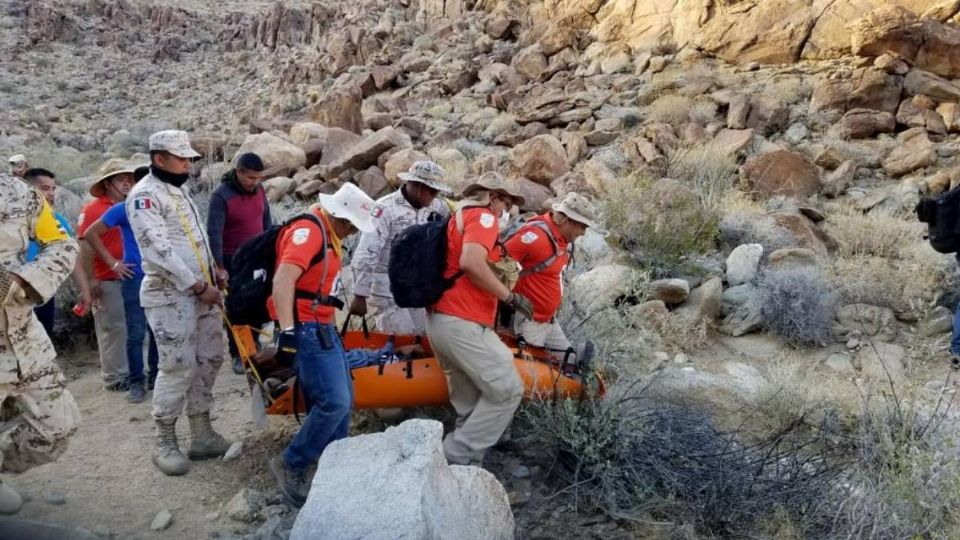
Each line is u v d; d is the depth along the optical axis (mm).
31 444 3859
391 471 3477
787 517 4180
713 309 7246
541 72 17812
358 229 4109
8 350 3701
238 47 36875
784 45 14492
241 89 29984
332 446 3691
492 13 22781
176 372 4594
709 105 13227
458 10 24250
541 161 11203
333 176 11883
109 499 4422
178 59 36750
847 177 10375
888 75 12125
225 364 6625
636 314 6746
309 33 33000
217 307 4809
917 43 12531
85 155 16391
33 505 4320
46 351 3850
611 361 5527
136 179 5730
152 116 27094
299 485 4297
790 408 5473
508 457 4941
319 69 25391
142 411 5645
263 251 4234
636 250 8148
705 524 4316
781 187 10094
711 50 15367
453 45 22047
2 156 16375
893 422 5008
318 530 3354
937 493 4145
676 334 6898
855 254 8453
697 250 8117
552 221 4754
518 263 4527
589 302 6496
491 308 4406
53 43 36875
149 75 33844
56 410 3883
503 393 4359
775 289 7117
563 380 4801
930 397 5605
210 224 5828
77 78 32375
